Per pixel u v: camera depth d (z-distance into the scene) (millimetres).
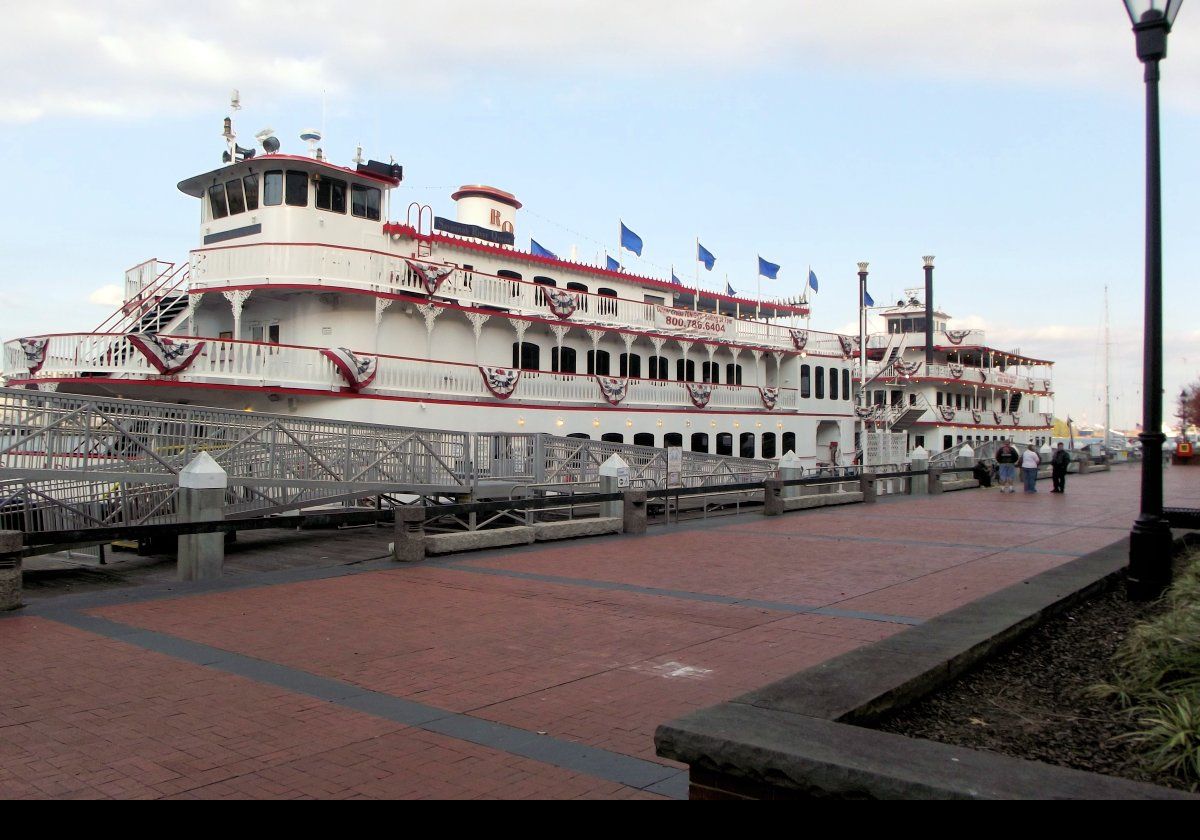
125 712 6043
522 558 13633
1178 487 31547
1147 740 4008
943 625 5672
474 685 6773
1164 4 9148
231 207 24094
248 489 15047
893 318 65562
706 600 10219
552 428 26281
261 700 6355
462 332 25438
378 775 4922
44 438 13008
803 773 3082
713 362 35594
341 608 9750
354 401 21344
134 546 15758
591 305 29188
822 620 9125
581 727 5797
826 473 29703
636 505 16938
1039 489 30766
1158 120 9273
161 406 14133
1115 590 8297
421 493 18172
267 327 23906
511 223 32812
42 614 9328
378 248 24891
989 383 59719
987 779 2883
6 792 4656
